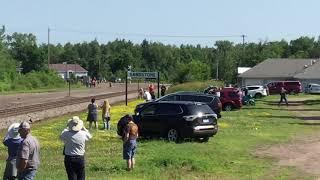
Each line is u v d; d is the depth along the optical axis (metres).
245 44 182.38
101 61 198.00
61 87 116.69
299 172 17.89
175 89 76.94
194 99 37.00
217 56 157.62
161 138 25.75
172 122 25.42
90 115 31.80
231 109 48.94
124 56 194.88
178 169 17.78
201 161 18.61
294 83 84.38
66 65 187.00
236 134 28.59
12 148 12.41
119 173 17.02
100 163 18.77
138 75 51.72
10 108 48.00
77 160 13.23
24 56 142.25
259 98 71.50
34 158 11.64
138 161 18.62
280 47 185.12
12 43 155.00
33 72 122.62
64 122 37.06
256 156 21.22
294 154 21.98
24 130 11.54
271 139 26.95
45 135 28.66
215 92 49.31
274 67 109.62
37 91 95.69
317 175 17.38
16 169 12.06
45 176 16.19
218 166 18.44
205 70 114.25
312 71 100.88
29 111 45.62
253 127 32.91
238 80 111.12
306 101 64.38
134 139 17.58
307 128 33.09
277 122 36.84
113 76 186.75
